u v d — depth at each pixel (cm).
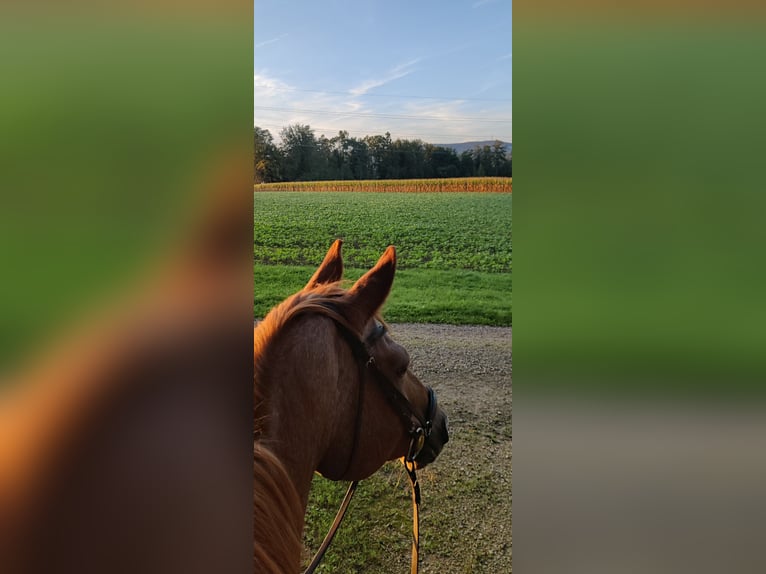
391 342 134
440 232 773
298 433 108
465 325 545
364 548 252
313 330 116
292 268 657
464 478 296
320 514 274
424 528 260
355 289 127
